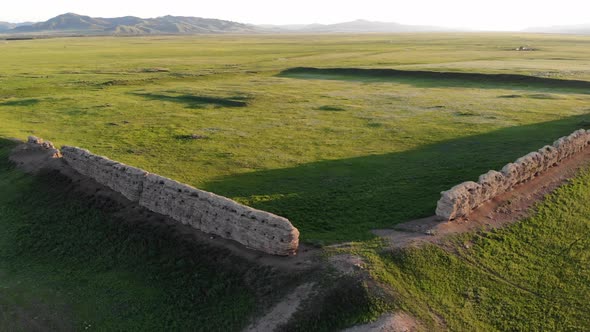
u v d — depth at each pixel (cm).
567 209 2458
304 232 2180
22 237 2509
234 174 3088
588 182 2745
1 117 4897
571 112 4547
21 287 2112
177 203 2256
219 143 3856
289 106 5312
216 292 1850
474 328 1647
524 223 2264
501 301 1792
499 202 2398
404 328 1549
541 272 1989
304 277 1753
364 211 2409
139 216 2392
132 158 3456
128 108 5312
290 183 2881
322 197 2622
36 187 2961
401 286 1734
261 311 1695
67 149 3103
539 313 1772
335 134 4072
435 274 1831
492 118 4441
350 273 1730
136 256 2170
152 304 1906
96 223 2450
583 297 1884
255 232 1938
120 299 1969
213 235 2123
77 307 1964
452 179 2817
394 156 3388
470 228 2145
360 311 1616
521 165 2550
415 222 2200
